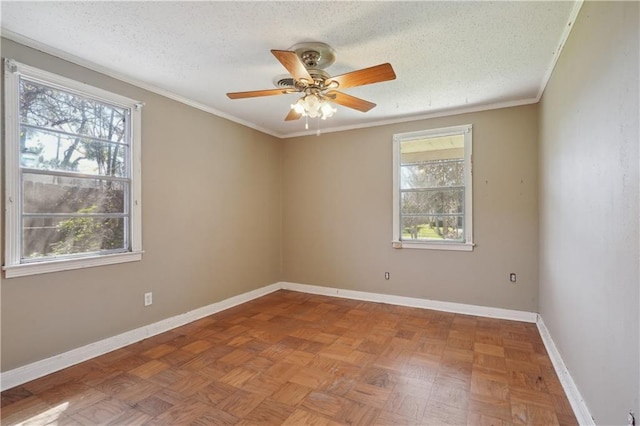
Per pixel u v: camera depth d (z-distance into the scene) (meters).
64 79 2.43
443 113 3.86
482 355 2.68
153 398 2.07
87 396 2.08
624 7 1.28
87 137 2.63
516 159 3.54
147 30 2.13
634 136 1.20
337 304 4.17
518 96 3.36
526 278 3.51
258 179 4.53
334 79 2.20
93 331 2.64
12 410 1.93
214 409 1.95
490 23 2.04
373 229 4.33
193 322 3.48
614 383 1.39
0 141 2.13
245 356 2.67
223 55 2.47
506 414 1.89
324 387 2.20
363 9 1.90
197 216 3.59
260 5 1.86
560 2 1.84
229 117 3.99
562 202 2.35
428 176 4.01
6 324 2.16
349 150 4.48
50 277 2.39
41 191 2.35
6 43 2.15
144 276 3.04
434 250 3.95
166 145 3.24
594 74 1.63
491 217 3.66
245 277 4.29
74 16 1.96
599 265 1.58
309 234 4.79
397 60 2.54
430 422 1.83
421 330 3.25
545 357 2.63
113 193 2.81
